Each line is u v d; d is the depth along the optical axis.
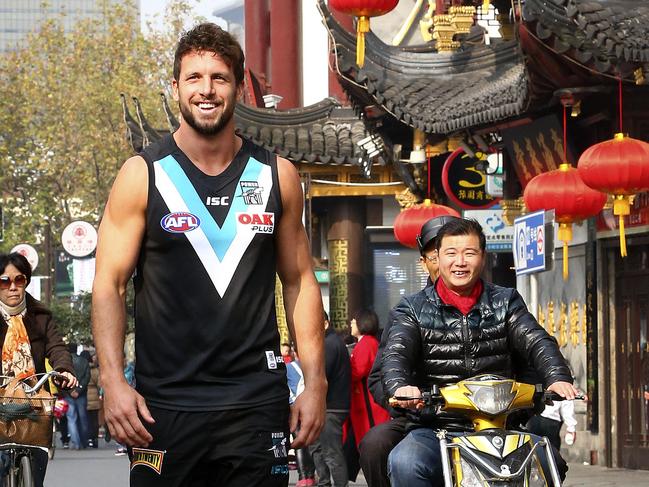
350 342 24.19
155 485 6.40
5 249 57.44
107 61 56.34
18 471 11.14
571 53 15.65
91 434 31.34
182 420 6.35
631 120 18.27
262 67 42.84
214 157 6.50
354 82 23.73
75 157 56.41
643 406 20.88
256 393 6.40
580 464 22.05
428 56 23.83
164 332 6.40
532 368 8.62
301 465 19.64
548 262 16.19
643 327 20.81
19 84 57.38
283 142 33.06
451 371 8.40
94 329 6.36
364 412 16.88
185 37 6.48
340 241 35.44
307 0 40.78
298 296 6.68
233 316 6.40
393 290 35.69
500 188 23.97
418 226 22.61
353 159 33.19
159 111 55.06
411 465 7.94
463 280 8.36
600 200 17.05
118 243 6.41
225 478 6.43
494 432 7.56
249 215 6.48
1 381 11.34
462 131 22.41
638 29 15.18
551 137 20.16
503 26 22.19
